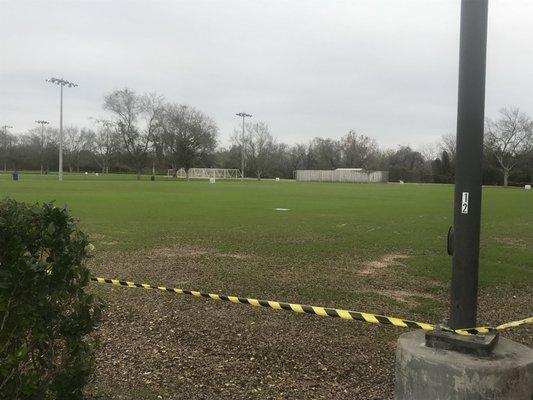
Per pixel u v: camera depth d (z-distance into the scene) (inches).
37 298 108.6
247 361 194.4
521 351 125.0
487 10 121.6
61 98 2940.5
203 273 366.9
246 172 4820.4
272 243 529.0
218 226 679.7
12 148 4921.3
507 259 456.1
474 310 126.5
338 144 5036.9
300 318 251.4
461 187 125.0
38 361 119.3
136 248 484.7
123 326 232.1
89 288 303.9
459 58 124.4
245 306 270.7
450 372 116.9
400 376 127.3
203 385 171.9
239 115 4320.9
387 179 4215.1
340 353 205.3
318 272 380.2
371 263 425.1
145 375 178.2
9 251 104.0
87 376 129.9
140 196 1352.1
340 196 1524.4
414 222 767.1
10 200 120.5
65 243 116.1
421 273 384.5
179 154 3929.6
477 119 122.6
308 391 169.9
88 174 4493.1
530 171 3791.8
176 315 251.3
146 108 3745.1
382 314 268.7
